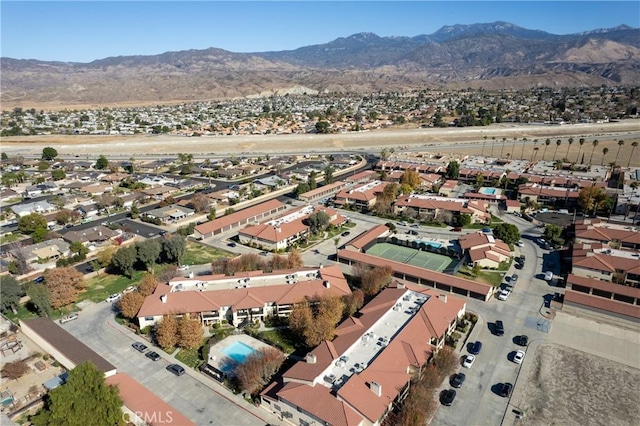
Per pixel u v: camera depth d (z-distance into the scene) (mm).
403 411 64750
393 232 142875
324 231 145625
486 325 91312
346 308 92562
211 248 134625
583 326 90875
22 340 90500
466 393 72625
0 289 99250
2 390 76000
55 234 145500
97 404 62781
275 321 93250
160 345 86000
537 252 126812
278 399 67688
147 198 187375
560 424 66562
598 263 108750
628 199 158625
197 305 92375
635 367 78812
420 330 81000
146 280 100688
